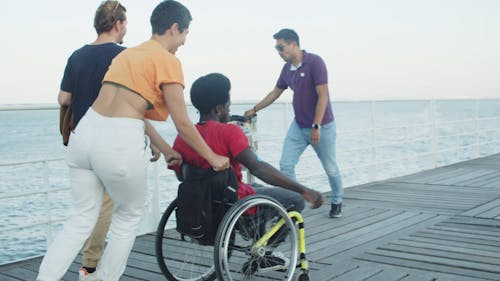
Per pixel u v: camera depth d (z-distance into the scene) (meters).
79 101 2.89
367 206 5.62
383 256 3.73
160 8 2.68
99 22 2.97
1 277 3.48
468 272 3.33
